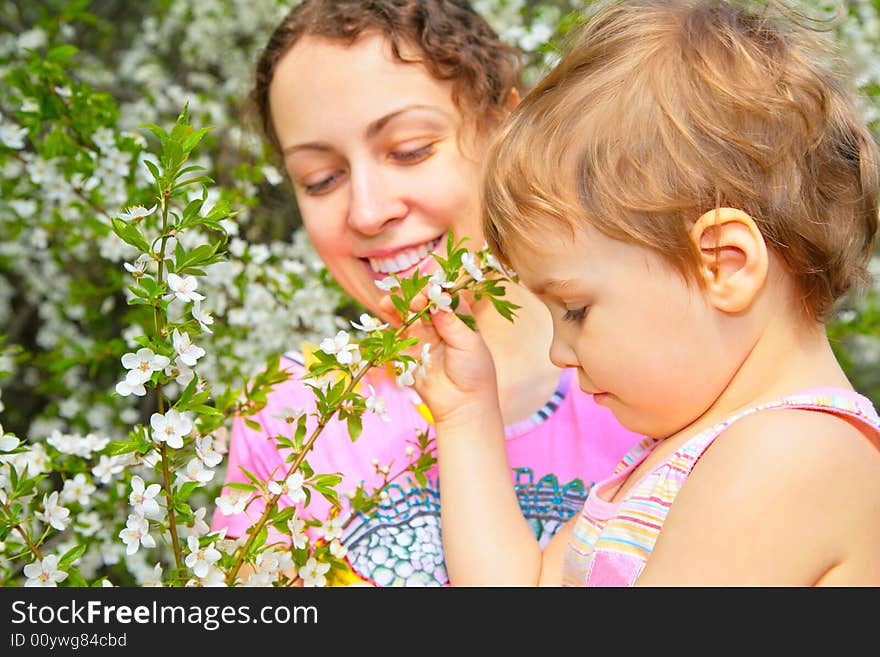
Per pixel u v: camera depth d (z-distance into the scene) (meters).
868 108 1.70
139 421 3.42
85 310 3.13
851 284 1.17
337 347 1.18
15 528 1.19
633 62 1.12
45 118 2.06
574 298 1.10
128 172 2.07
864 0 3.15
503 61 1.66
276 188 2.92
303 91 1.48
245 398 1.55
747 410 1.04
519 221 1.11
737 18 1.16
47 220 2.95
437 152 1.48
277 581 1.25
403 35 1.47
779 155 1.06
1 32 3.74
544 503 1.47
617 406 1.14
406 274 1.50
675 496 1.07
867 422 1.03
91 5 4.12
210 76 3.82
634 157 1.06
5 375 1.47
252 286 2.57
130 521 1.14
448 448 1.36
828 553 0.95
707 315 1.05
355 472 1.52
